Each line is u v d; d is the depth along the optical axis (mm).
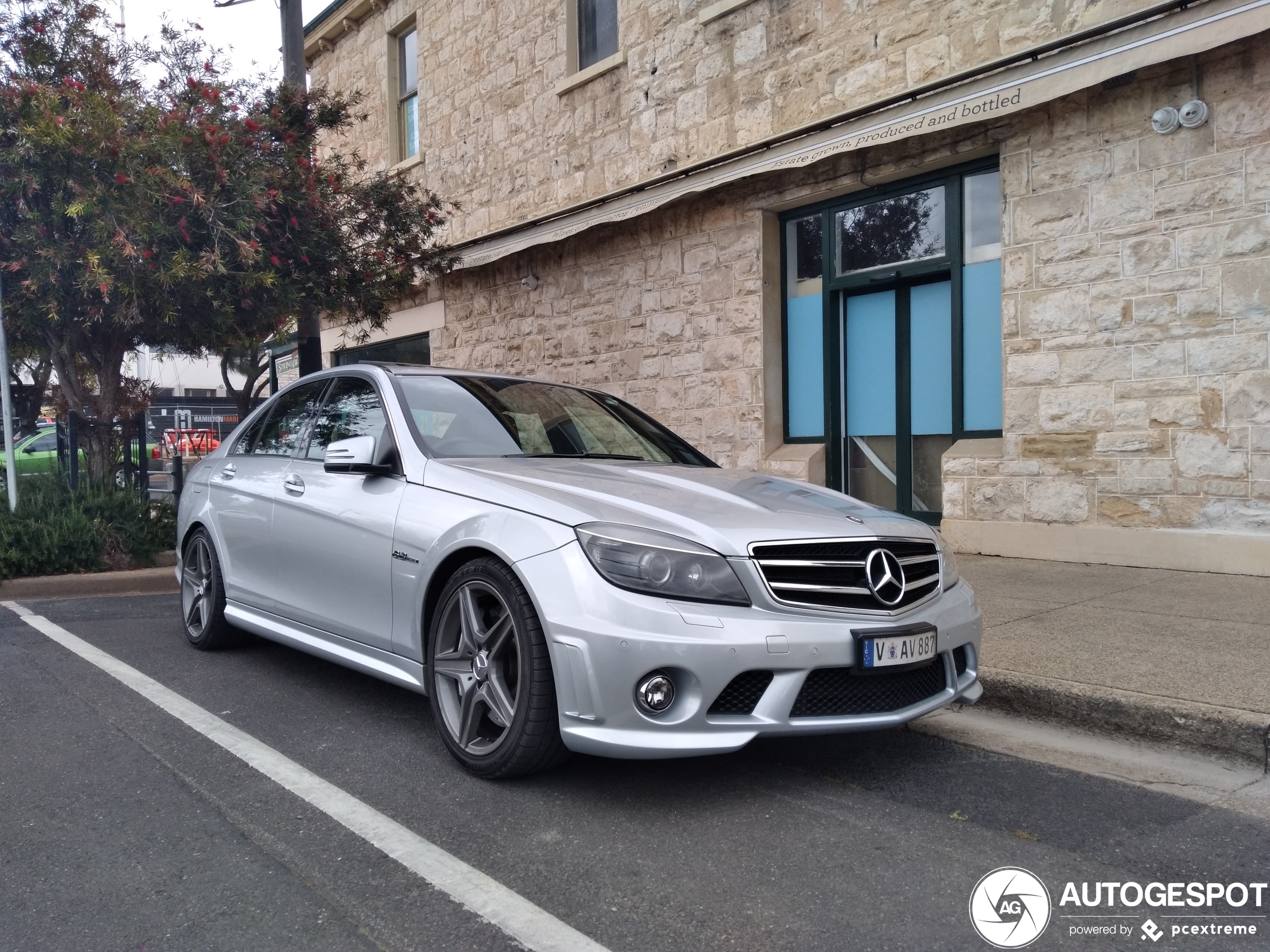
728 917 2525
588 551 3131
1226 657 4535
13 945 2373
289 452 4934
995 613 5660
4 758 3688
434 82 14148
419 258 10320
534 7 12211
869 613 3271
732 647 2998
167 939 2404
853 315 9117
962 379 8203
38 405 11898
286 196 8266
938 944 2404
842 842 2992
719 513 3375
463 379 4723
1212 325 6609
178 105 7922
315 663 5188
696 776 3541
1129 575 6707
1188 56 6637
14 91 7238
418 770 3561
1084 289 7203
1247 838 3045
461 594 3477
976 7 7730
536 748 3221
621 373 10992
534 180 12297
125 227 7152
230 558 5113
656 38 10445
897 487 8805
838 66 8711
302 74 10398
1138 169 6922
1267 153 6355
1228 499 6566
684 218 10180
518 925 2475
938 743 3975
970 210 8133
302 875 2744
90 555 7676
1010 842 3008
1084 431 7223
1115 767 3684
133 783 3439
